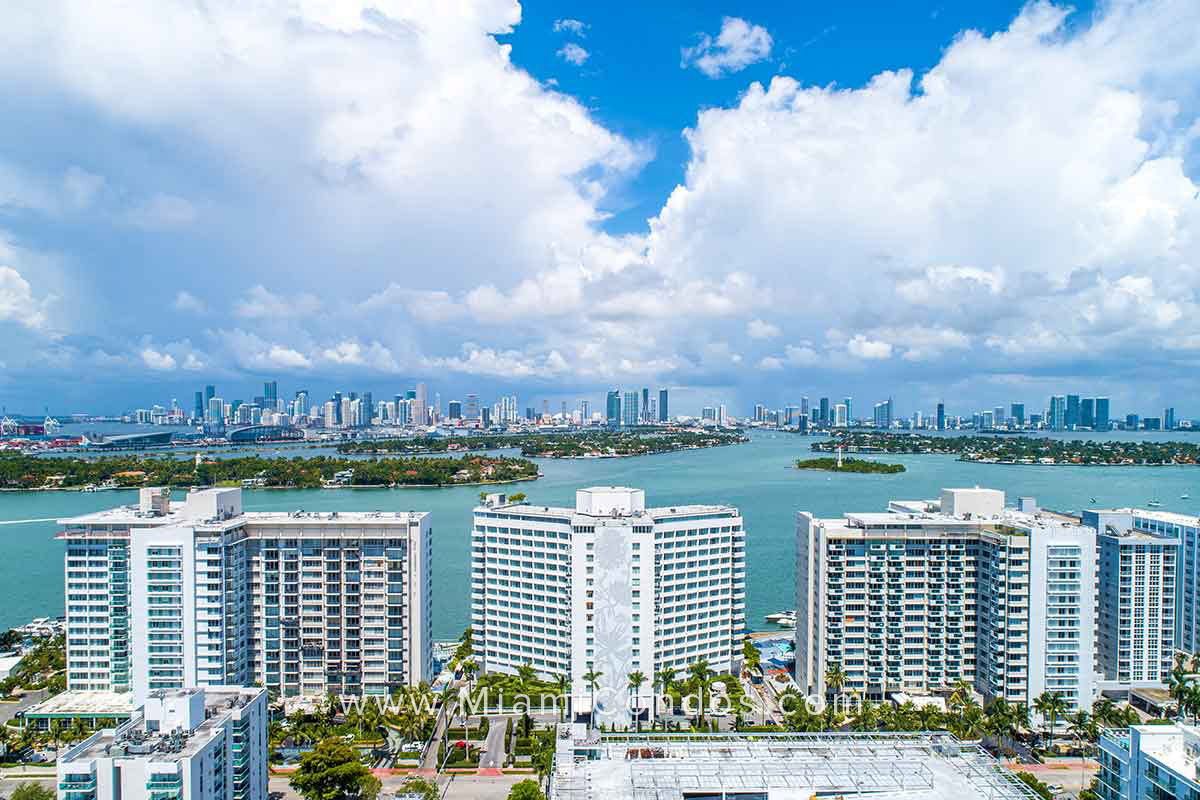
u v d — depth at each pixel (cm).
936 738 14138
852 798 12069
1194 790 13112
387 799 18588
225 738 15312
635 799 11806
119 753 13925
